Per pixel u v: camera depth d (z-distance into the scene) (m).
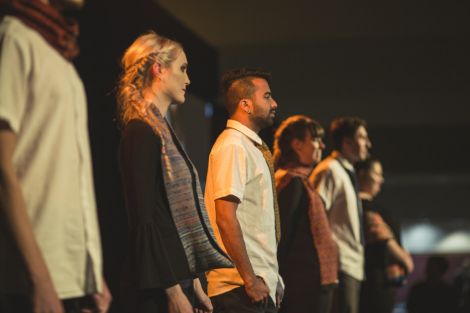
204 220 2.45
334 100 10.73
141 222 2.17
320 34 9.48
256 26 9.03
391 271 5.54
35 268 1.56
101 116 5.06
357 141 4.81
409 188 16.50
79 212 1.75
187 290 2.43
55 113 1.70
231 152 3.04
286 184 3.91
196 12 8.44
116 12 5.36
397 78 10.44
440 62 10.20
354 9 8.63
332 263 3.96
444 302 7.59
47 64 1.69
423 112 11.67
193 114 7.91
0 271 1.66
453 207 16.39
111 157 5.08
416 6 8.56
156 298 2.21
